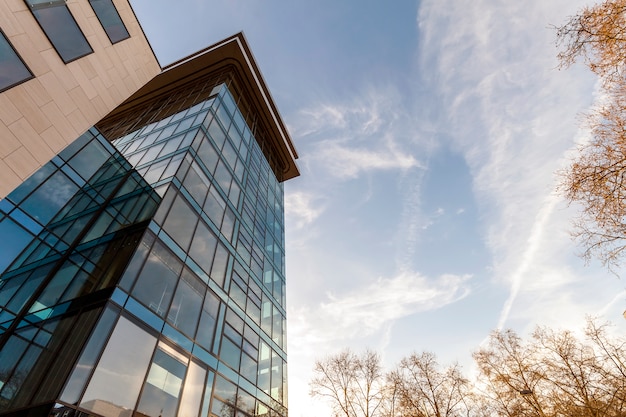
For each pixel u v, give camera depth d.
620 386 15.07
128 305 9.94
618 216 7.14
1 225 10.76
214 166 19.44
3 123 8.88
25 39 9.61
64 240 12.48
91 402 7.68
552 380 19.09
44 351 8.58
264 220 26.52
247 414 14.87
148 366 9.87
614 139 6.87
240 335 16.67
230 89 27.16
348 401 23.59
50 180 12.83
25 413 7.09
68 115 11.05
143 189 14.87
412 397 24.41
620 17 6.09
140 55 15.22
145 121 24.83
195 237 15.16
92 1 12.46
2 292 10.15
